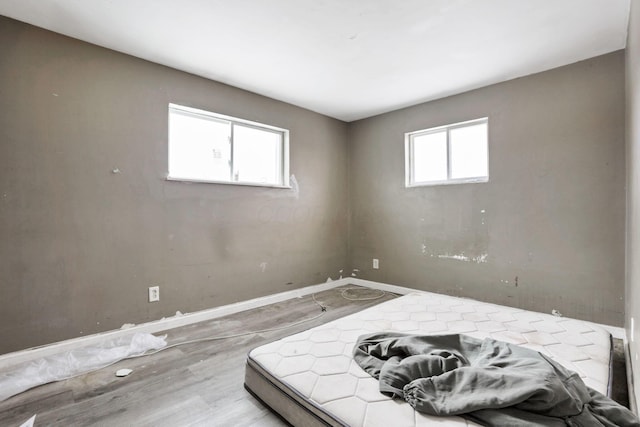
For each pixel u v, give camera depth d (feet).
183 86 9.22
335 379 4.71
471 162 10.99
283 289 11.78
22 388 5.73
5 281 6.57
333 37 7.57
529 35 7.48
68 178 7.31
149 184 8.52
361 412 3.96
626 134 7.63
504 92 9.94
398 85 10.33
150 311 8.52
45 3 6.22
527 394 3.68
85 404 5.32
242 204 10.59
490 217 10.24
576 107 8.68
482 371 4.25
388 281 12.98
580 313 8.61
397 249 12.69
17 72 6.72
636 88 5.11
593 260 8.42
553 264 9.05
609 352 5.52
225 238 10.11
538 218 9.30
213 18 6.79
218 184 9.96
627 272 7.39
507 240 9.89
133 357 7.05
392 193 12.85
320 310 10.45
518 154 9.65
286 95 11.20
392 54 8.36
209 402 5.36
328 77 9.75
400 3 6.34
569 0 6.23
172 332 8.52
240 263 10.50
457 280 11.02
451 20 6.91
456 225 11.03
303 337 6.21
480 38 7.61
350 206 14.30
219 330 8.66
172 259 8.94
